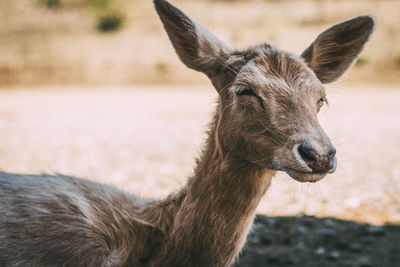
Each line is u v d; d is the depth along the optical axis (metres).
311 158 3.28
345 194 8.09
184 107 19.78
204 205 3.78
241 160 3.73
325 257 5.74
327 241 6.18
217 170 3.78
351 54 4.24
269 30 30.95
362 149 12.10
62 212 3.82
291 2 33.97
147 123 15.96
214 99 4.27
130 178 8.65
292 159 3.37
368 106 19.88
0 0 35.69
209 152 3.90
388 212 7.19
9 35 32.56
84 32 32.81
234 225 3.80
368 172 9.66
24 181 3.99
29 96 23.42
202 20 32.69
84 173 8.93
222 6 34.00
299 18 32.31
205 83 27.98
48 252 3.65
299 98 3.52
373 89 25.05
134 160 10.31
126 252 3.90
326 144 3.31
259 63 3.71
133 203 4.28
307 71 3.69
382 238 6.29
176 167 9.68
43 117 17.09
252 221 3.96
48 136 13.43
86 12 34.44
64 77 28.62
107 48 30.77
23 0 35.78
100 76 28.66
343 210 7.28
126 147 11.91
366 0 33.25
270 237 6.28
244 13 33.22
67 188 4.06
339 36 4.13
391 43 29.17
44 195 3.89
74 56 30.12
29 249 3.63
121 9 33.91
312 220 6.86
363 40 4.19
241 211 3.79
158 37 31.53
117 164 9.88
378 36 29.84
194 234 3.80
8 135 13.48
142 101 21.73
